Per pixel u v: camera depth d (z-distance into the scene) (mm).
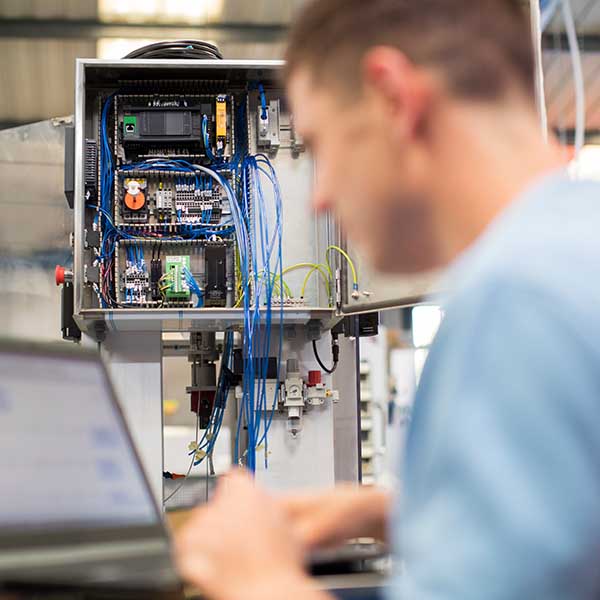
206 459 2852
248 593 618
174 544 720
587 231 590
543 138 734
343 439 3021
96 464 833
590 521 515
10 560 679
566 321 540
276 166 2783
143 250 2684
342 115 736
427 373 622
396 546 620
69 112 6828
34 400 803
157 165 2672
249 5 5621
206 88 2775
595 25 4934
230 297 2689
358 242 792
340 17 739
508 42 700
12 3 5504
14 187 3086
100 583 643
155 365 2719
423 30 696
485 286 579
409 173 709
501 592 513
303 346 2775
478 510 529
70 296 2719
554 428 524
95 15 5695
